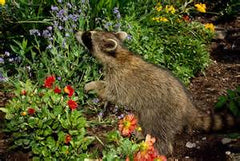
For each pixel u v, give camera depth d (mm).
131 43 1958
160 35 2191
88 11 1968
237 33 2660
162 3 2463
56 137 1406
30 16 1987
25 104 1418
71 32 1814
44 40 1962
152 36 2117
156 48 2037
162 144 1534
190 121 1555
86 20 1936
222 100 1733
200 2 3084
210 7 3078
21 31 2031
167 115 1513
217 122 1562
